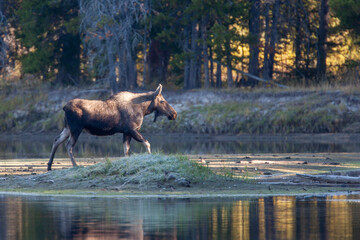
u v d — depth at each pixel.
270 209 23.50
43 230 19.03
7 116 98.75
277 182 32.72
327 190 29.92
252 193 28.61
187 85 100.81
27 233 18.52
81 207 24.11
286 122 85.75
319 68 99.00
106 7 89.62
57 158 51.59
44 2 99.44
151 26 94.56
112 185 30.86
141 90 97.62
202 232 18.66
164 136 87.81
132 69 100.12
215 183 31.45
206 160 47.03
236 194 28.20
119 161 33.44
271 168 40.38
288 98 90.44
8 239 17.62
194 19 92.69
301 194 28.20
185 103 94.69
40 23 100.62
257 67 99.44
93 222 20.50
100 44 95.44
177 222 20.45
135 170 32.22
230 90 95.56
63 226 19.69
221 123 88.69
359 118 83.25
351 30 98.94
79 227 19.56
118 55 94.38
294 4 99.38
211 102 93.50
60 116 96.38
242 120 88.50
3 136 93.94
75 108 36.62
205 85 98.12
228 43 92.25
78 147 68.62
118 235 18.12
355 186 31.89
